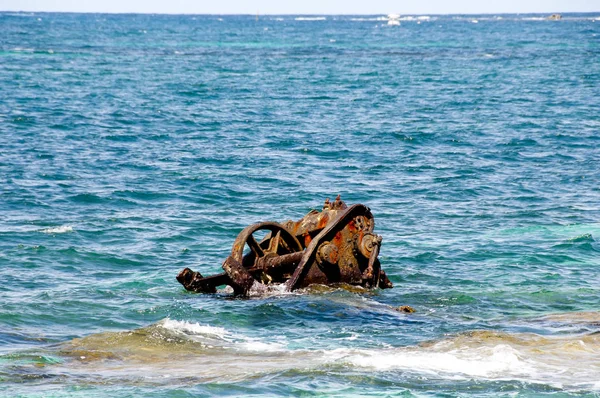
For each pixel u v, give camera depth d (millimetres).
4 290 64938
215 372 46656
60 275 70688
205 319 57750
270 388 44188
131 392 43344
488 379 45719
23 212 95312
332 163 134125
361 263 67938
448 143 156125
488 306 63781
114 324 57156
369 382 45062
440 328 57031
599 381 45656
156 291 66125
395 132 168625
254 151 145125
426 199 106688
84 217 93500
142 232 87000
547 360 49250
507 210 100312
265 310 59812
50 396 42625
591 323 58844
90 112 195875
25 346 51281
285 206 102188
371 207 101812
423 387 44438
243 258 69000
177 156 138250
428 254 79500
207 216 95625
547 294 67438
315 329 56000
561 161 136375
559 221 94500
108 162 130500
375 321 58219
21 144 145375
